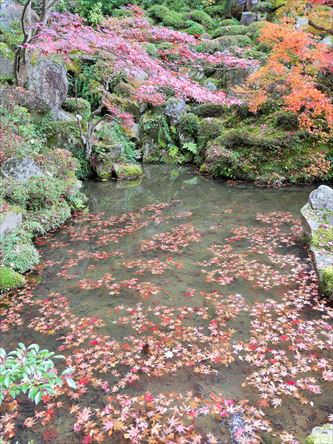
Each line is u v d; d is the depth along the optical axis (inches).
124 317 165.8
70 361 139.1
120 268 212.8
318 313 164.1
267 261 214.7
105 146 404.2
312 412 114.2
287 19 340.5
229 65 406.3
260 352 140.6
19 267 206.7
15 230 223.8
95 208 316.8
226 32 603.2
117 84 492.4
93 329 157.9
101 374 132.7
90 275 205.6
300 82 324.5
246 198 336.2
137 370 134.0
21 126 315.3
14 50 400.2
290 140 380.8
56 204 278.4
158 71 255.4
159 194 354.9
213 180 400.8
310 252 213.5
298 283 189.3
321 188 241.1
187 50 323.6
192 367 134.4
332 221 227.8
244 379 128.0
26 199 256.8
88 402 121.1
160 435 108.1
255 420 111.9
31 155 288.8
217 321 160.6
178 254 228.4
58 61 380.5
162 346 145.9
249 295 180.2
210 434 107.9
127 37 315.0
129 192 360.8
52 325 161.6
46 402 122.1
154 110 490.9
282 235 250.2
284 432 107.8
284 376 128.5
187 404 118.6
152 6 665.6
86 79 456.4
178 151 478.6
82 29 297.0
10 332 157.6
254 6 637.9
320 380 126.4
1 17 420.8
